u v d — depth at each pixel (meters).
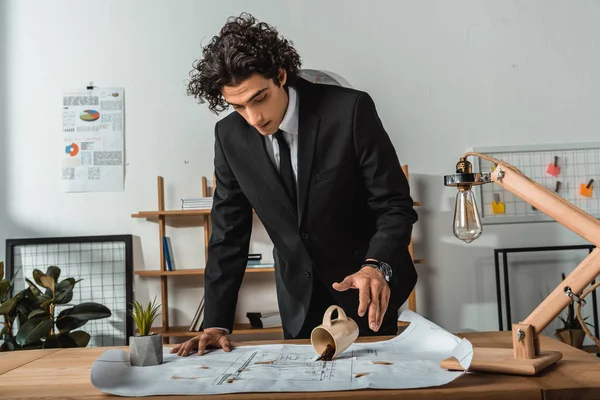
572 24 3.68
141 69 3.57
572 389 0.85
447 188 3.57
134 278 3.49
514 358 0.99
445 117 3.60
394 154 1.52
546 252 3.56
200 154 3.54
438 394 0.85
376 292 1.10
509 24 3.66
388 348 1.18
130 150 3.54
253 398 0.86
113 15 3.59
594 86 3.67
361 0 3.61
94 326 3.45
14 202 3.51
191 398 0.87
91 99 3.55
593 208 3.58
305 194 1.50
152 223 3.52
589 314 3.53
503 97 3.63
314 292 1.63
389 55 3.60
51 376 1.10
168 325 3.46
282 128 1.50
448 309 3.52
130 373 1.04
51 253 3.49
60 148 3.54
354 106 1.48
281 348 1.24
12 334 3.15
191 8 3.59
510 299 3.54
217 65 1.26
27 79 3.56
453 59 3.63
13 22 3.58
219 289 1.53
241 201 1.65
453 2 3.65
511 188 1.00
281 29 3.58
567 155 3.61
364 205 1.59
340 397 0.85
